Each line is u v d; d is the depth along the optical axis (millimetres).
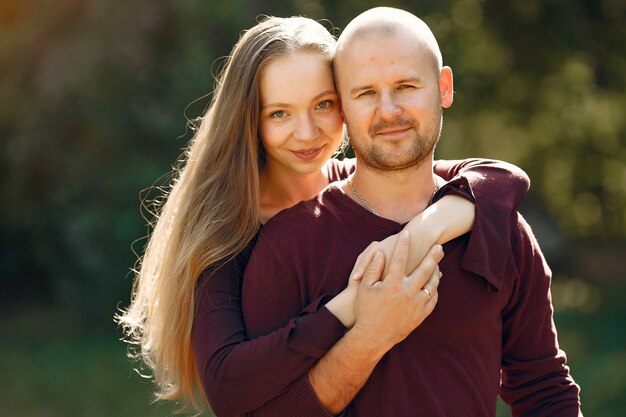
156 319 3141
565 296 15477
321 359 2631
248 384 2639
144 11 11281
